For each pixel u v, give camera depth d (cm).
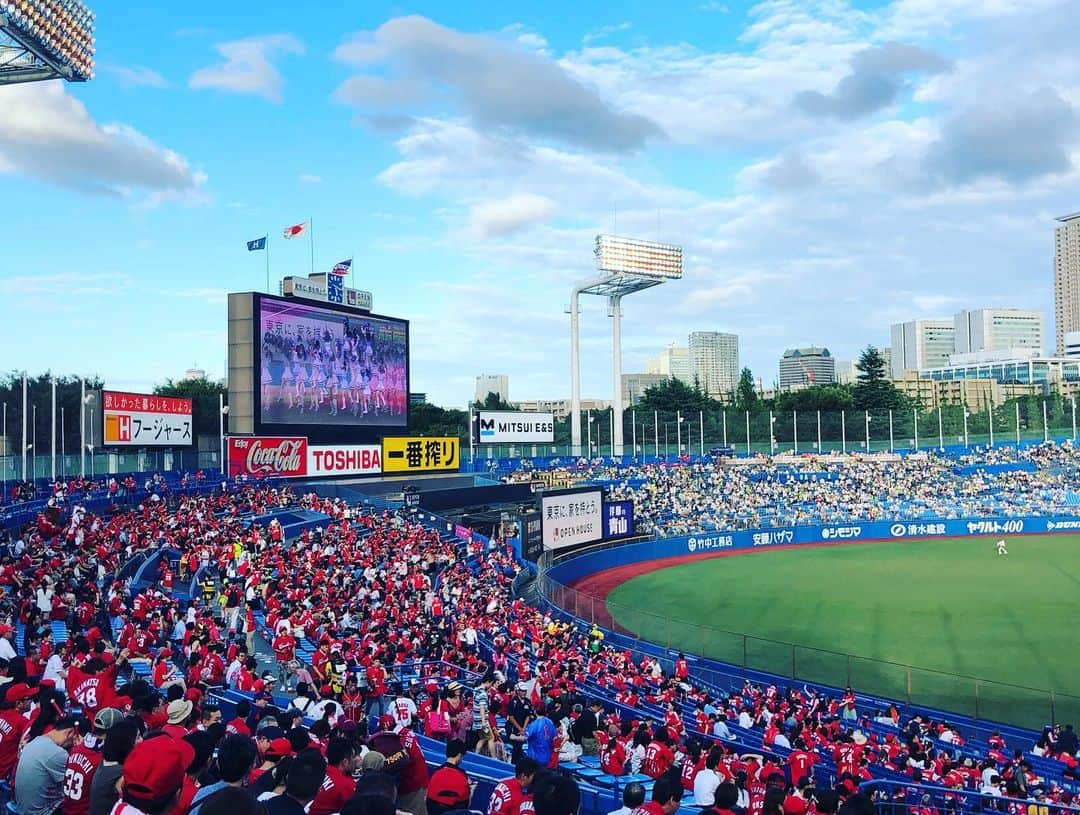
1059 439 12619
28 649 2088
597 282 11450
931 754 2470
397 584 4034
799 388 17962
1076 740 2769
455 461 8131
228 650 2439
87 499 4922
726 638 4659
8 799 1043
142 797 716
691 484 9756
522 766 932
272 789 874
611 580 6575
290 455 6444
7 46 2872
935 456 11644
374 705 2295
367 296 7438
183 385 12331
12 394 9800
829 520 8744
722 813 997
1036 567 6738
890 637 4659
